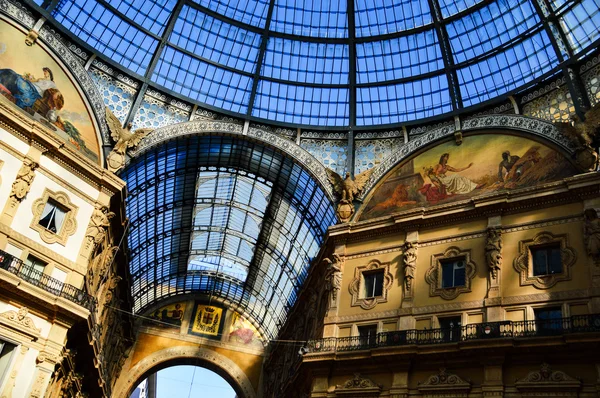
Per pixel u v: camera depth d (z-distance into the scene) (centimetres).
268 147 3578
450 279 2734
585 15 2759
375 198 3291
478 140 3075
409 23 3406
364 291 2984
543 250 2542
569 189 2509
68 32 3095
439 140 3228
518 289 2502
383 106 3538
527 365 2308
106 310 3816
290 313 4447
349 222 3178
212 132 3500
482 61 3183
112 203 3088
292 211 4406
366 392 2622
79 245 2844
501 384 2298
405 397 2508
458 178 3028
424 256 2850
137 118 3334
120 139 3166
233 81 3641
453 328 2548
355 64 3578
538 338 2253
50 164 2812
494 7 3064
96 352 3186
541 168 2747
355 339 2814
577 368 2197
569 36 2839
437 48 3341
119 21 3281
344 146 3538
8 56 2875
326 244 3269
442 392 2439
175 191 4522
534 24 2952
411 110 3466
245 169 4178
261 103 3653
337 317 2966
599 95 2680
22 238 2619
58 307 2556
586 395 2138
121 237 3406
